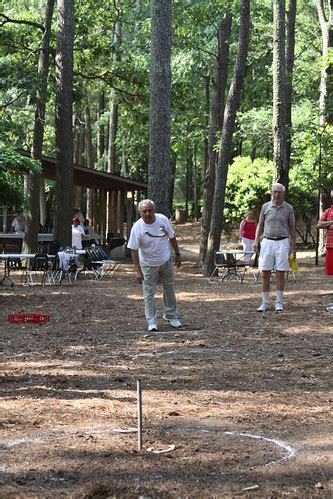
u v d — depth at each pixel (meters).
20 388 7.76
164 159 21.97
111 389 7.73
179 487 4.65
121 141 47.91
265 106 38.41
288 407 6.90
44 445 5.61
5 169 20.30
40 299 17.59
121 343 10.92
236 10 28.78
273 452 5.44
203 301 16.55
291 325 12.36
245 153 56.69
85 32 33.31
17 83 28.39
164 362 9.34
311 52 37.97
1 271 27.61
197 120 36.22
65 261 22.47
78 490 4.61
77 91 35.38
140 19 37.50
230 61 40.34
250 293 18.25
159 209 21.92
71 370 8.83
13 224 34.53
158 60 21.84
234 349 10.23
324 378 8.23
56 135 27.91
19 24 31.98
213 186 28.83
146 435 5.91
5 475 4.91
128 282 23.34
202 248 29.14
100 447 5.54
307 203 37.28
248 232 26.58
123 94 35.25
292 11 28.95
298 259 31.34
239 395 7.43
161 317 13.80
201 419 6.45
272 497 4.48
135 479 4.81
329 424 6.29
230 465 5.12
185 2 31.61
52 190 52.75
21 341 11.20
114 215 38.56
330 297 16.62
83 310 15.27
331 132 29.69
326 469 5.03
